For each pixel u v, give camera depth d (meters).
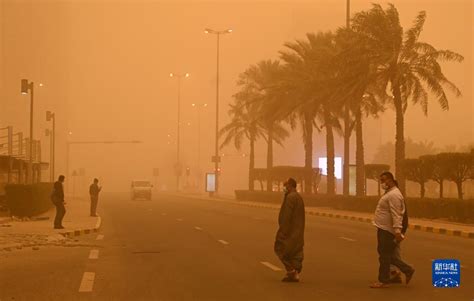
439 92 38.06
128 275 14.30
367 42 38.47
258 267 15.63
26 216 32.44
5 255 18.23
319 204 49.81
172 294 11.85
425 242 22.28
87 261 16.89
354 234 25.47
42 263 16.45
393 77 38.19
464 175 33.41
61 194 26.55
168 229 28.30
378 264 16.14
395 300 11.16
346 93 40.38
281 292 12.04
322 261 16.77
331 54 43.38
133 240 23.08
